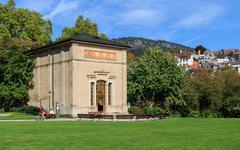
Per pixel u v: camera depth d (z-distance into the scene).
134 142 24.80
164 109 70.31
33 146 22.77
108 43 61.38
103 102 61.16
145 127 36.72
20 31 78.12
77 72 58.03
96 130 33.34
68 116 56.91
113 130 33.34
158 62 70.38
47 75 63.09
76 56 57.97
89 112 57.84
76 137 27.44
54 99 61.16
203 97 72.56
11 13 77.44
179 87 70.94
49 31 83.06
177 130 33.25
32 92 66.69
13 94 64.88
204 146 23.09
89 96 59.34
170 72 69.69
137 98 72.81
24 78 66.12
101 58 60.97
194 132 31.45
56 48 61.28
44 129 33.81
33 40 78.25
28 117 54.56
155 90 69.69
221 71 75.44
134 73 71.62
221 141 25.41
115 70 62.78
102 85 61.56
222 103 70.94
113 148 22.12
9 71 65.38
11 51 66.94
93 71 59.88
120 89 63.34
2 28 74.31
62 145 23.22
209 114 69.88
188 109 72.94
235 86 71.00
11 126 36.91
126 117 50.38
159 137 27.69
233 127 36.47
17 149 21.61
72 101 57.25
